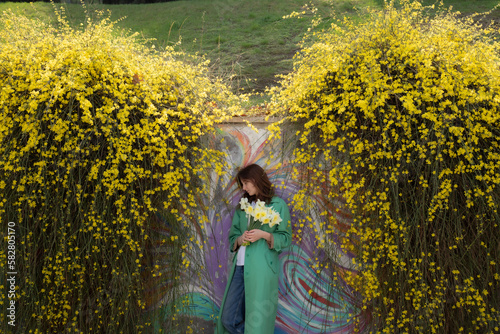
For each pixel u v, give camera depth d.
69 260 2.10
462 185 2.01
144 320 2.30
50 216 2.11
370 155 2.01
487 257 1.96
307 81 2.20
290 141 2.32
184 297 2.37
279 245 2.17
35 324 2.15
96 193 2.05
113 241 2.16
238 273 2.25
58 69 2.04
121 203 2.06
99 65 2.07
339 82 2.14
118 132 2.03
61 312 2.10
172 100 2.28
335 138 2.15
